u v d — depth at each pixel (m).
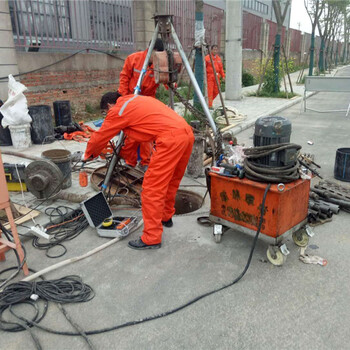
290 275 3.03
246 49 21.50
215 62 10.54
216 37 17.25
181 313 2.59
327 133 8.24
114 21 10.63
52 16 8.75
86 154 3.61
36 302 2.71
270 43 25.30
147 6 11.35
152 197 3.28
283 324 2.47
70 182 4.69
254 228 3.18
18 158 5.93
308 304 2.67
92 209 3.78
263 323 2.48
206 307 2.65
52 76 8.96
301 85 19.45
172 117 3.25
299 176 3.10
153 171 3.23
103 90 10.73
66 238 3.67
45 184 4.12
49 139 6.87
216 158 4.21
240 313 2.58
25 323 2.48
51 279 2.99
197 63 8.19
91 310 2.62
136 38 11.63
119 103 3.34
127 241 3.61
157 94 11.52
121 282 2.95
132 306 2.66
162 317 2.55
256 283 2.92
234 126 8.56
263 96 14.63
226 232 3.78
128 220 3.79
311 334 2.38
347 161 5.08
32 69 8.39
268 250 3.17
